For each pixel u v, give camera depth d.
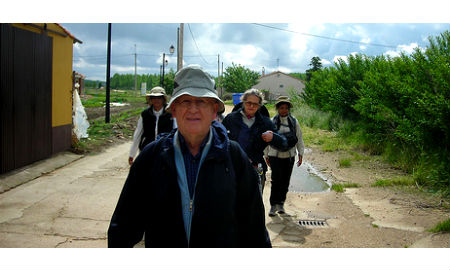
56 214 5.16
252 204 1.96
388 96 10.18
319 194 6.74
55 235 4.41
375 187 7.05
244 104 4.14
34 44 7.83
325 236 4.60
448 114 7.17
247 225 1.97
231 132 4.14
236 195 1.88
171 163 1.80
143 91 61.53
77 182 6.97
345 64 16.17
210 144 1.84
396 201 6.07
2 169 6.82
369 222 5.11
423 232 4.63
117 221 1.90
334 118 16.20
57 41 9.04
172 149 1.84
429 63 8.31
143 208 1.93
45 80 8.38
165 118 4.95
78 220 4.95
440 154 7.46
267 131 3.95
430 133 7.79
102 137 12.21
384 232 4.69
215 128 1.97
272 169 5.46
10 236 4.33
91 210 5.38
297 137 5.64
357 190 6.92
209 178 1.79
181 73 1.89
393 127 9.92
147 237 1.89
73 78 9.95
